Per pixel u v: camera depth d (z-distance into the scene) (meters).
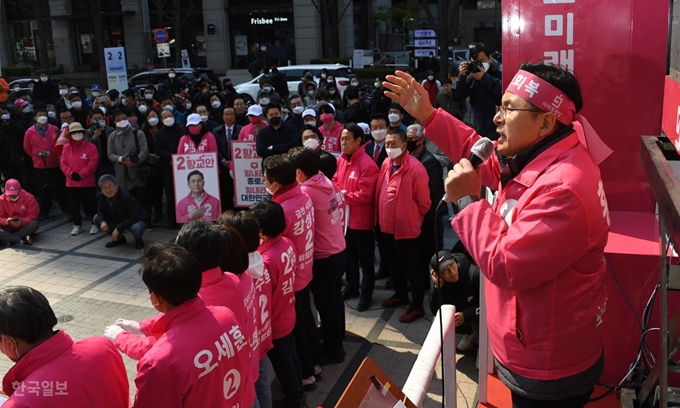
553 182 2.04
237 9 33.62
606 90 3.42
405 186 5.64
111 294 6.96
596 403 3.08
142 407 2.40
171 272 2.48
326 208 4.94
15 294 2.50
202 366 2.46
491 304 2.31
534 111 2.13
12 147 10.71
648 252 3.02
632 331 3.12
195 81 18.59
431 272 4.98
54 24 35.91
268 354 4.30
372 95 12.36
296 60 32.22
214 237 2.99
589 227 2.02
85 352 2.57
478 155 2.25
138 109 11.93
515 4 3.47
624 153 3.48
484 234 2.09
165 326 2.55
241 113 10.01
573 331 2.13
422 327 5.83
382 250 6.88
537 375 2.18
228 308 2.91
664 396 1.98
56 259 8.20
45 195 10.10
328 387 4.93
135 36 34.69
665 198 1.75
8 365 5.40
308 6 31.19
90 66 36.41
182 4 34.06
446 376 2.54
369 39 37.16
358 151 6.11
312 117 8.98
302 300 4.71
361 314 6.16
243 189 8.57
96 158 9.28
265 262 4.05
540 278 2.01
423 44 18.28
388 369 5.13
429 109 2.85
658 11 3.29
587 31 3.39
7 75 33.91
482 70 6.45
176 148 9.32
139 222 8.64
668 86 2.60
